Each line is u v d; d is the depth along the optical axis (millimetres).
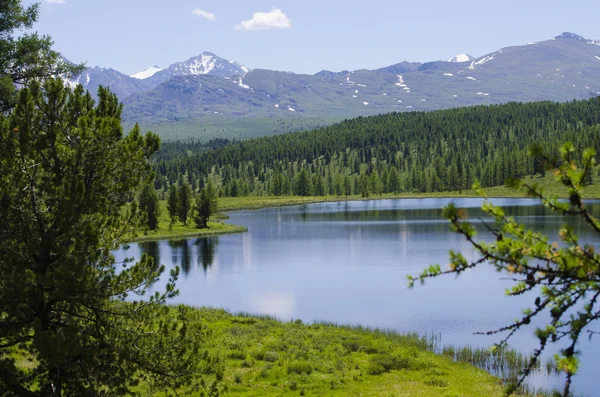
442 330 44844
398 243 102688
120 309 17422
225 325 44688
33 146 16891
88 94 19344
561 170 6938
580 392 29766
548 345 39312
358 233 122000
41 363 15672
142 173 19062
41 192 16953
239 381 29469
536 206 167125
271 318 49312
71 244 16797
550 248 7137
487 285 63062
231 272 78562
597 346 38406
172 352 17297
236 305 57312
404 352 36438
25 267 16422
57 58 30062
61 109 18016
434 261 81125
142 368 16875
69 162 17469
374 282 67750
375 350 37438
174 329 17672
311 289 64812
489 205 7695
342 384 29547
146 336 17031
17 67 29406
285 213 192875
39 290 15680
